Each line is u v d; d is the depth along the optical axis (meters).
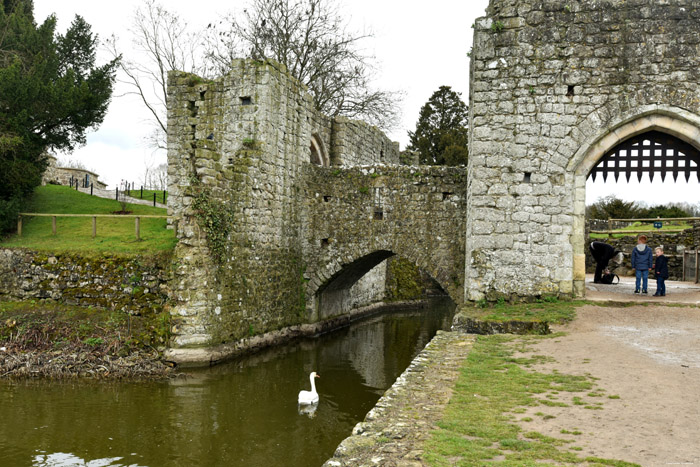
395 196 18.95
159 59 29.27
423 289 35.69
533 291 13.78
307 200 20.17
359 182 19.48
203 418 11.20
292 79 19.58
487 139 14.07
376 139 28.41
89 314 15.59
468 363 8.60
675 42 13.20
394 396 6.87
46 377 13.12
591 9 13.60
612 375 7.66
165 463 9.05
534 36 13.84
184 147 19.27
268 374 14.93
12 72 20.61
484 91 14.09
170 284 14.84
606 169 14.20
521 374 7.86
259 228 17.38
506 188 13.97
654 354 8.85
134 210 25.78
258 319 17.38
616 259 24.19
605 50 13.52
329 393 13.45
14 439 9.71
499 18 14.05
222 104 18.45
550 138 13.78
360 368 16.14
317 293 20.72
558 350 9.38
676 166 13.80
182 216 14.87
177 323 14.44
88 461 8.94
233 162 17.19
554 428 5.66
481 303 13.89
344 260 19.66
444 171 18.42
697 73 13.06
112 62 25.03
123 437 10.02
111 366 13.65
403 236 18.81
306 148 20.80
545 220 13.80
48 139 23.11
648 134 13.90
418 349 19.19
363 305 27.66
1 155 20.39
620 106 13.42
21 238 19.14
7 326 14.91
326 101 30.64
